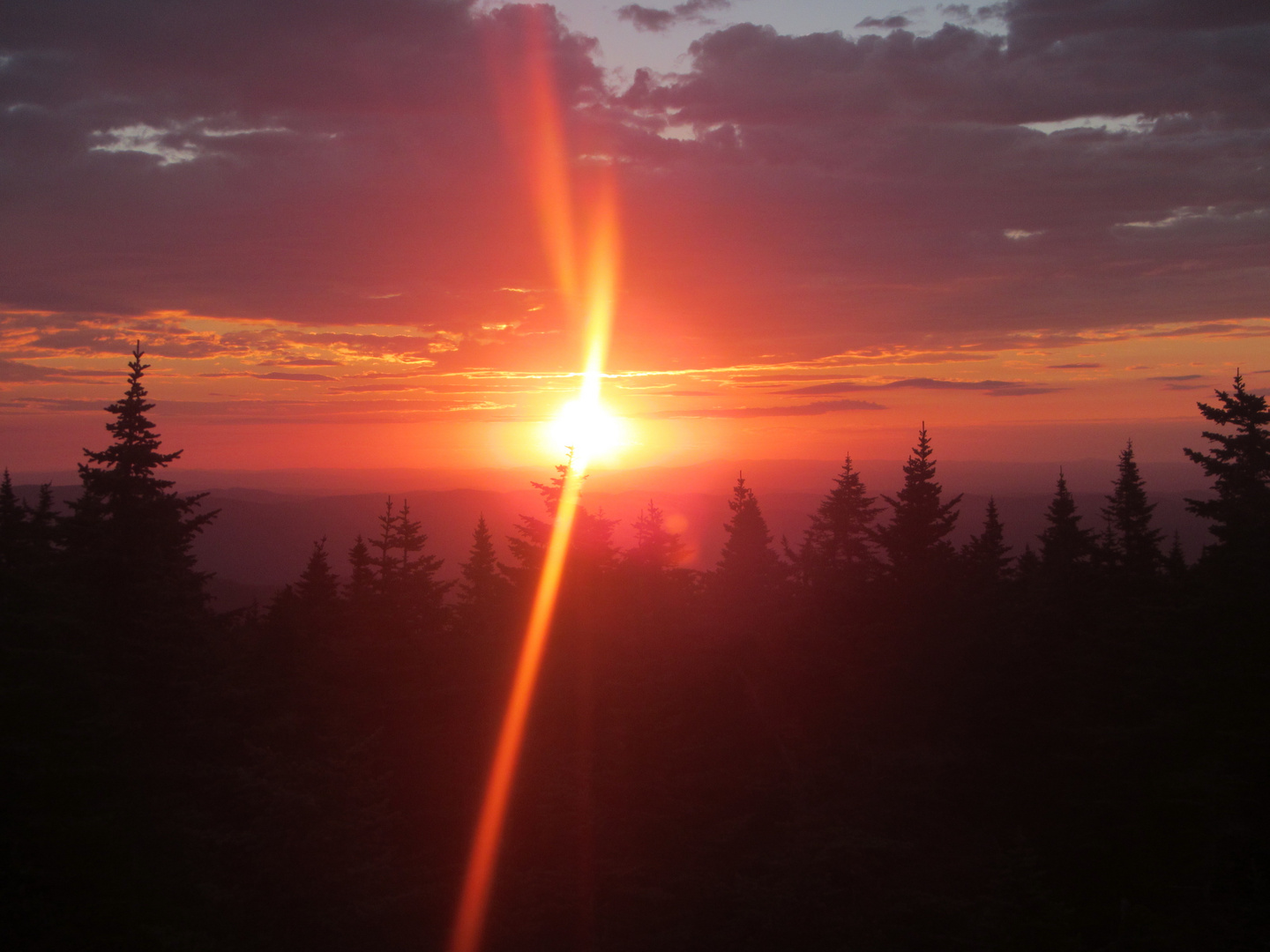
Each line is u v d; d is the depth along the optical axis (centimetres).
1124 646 2569
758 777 2542
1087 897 2214
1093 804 2362
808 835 2181
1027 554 4497
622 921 2125
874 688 2852
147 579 2245
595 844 2317
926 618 2972
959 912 2003
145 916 1870
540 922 2088
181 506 2377
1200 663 2412
